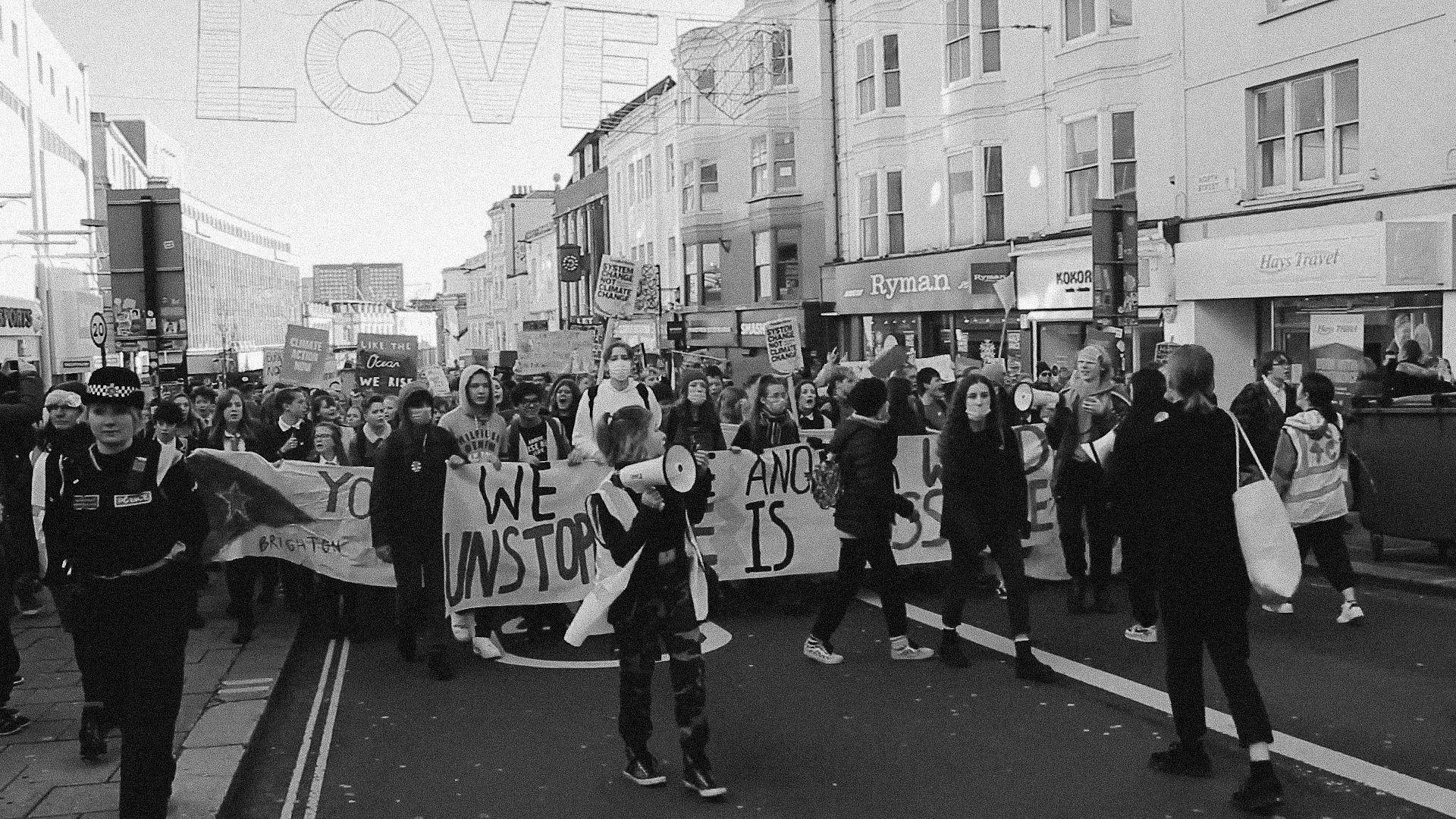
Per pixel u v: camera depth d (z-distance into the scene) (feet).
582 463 29.71
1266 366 33.19
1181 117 62.95
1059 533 32.22
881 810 17.60
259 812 18.45
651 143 143.64
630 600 18.89
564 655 28.27
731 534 32.17
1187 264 62.18
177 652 17.30
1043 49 72.84
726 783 18.94
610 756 20.49
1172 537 17.94
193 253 285.02
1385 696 22.09
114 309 53.36
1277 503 17.46
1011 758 19.62
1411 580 31.32
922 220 87.25
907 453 33.60
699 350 120.37
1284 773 18.45
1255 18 58.13
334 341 375.66
